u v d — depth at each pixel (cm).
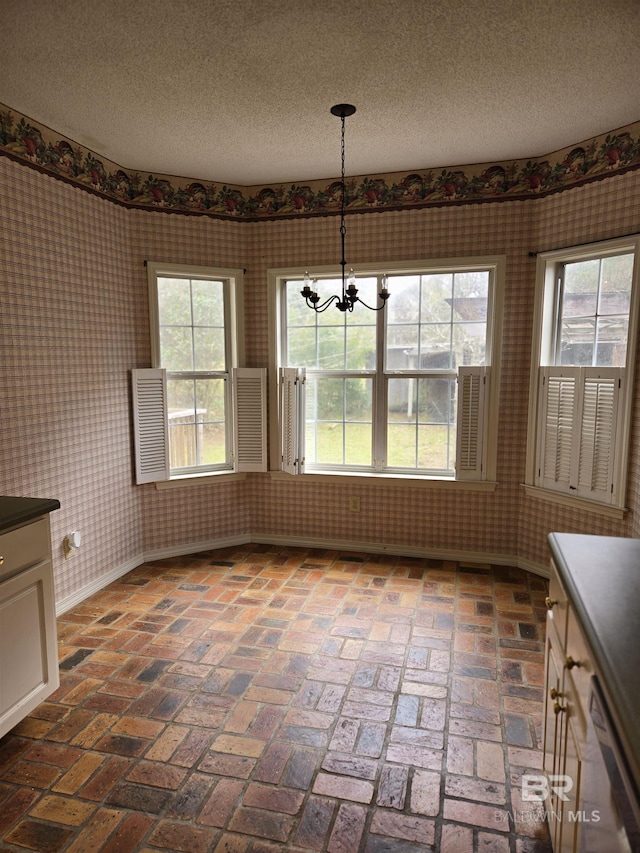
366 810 168
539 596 316
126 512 353
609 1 183
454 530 371
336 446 393
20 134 262
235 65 222
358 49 212
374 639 269
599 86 241
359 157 324
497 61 220
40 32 198
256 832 161
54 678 212
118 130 285
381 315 373
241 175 354
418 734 202
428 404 372
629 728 82
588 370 304
